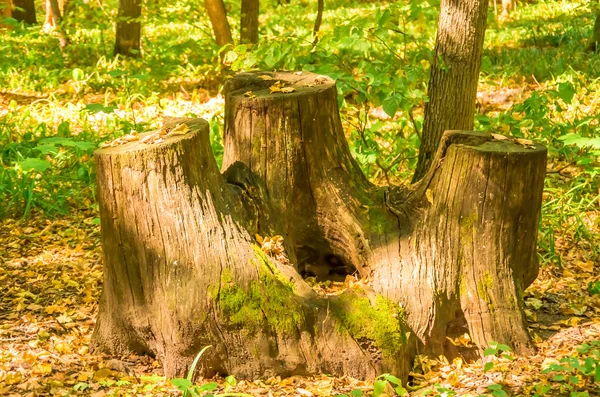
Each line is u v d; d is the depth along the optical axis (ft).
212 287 16.61
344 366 16.87
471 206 17.89
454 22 23.47
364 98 26.86
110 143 17.66
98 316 18.21
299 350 16.80
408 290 17.76
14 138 34.81
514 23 71.20
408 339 17.28
